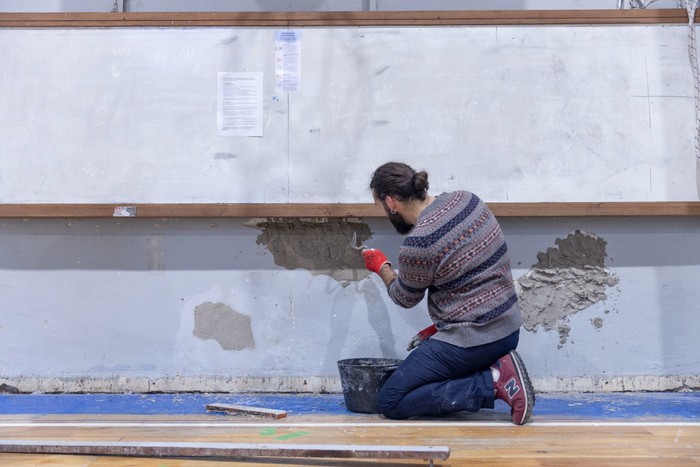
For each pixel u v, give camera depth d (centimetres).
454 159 321
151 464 209
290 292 323
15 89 321
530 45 322
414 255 256
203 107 322
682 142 321
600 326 323
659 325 322
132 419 267
